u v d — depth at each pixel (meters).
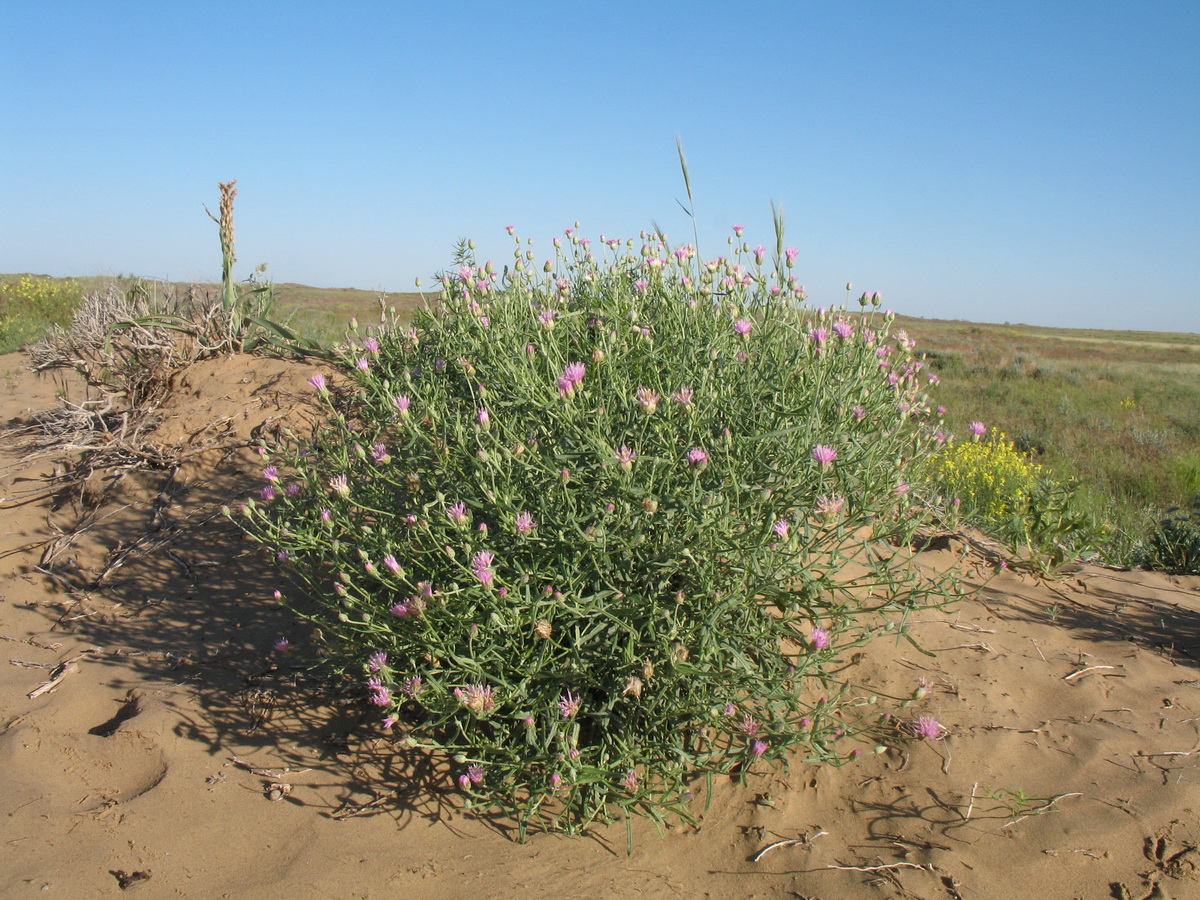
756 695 2.39
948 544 4.30
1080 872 2.22
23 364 8.62
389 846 2.32
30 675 3.22
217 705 2.97
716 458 2.54
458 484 2.69
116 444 4.94
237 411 5.08
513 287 3.62
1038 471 7.25
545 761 2.31
